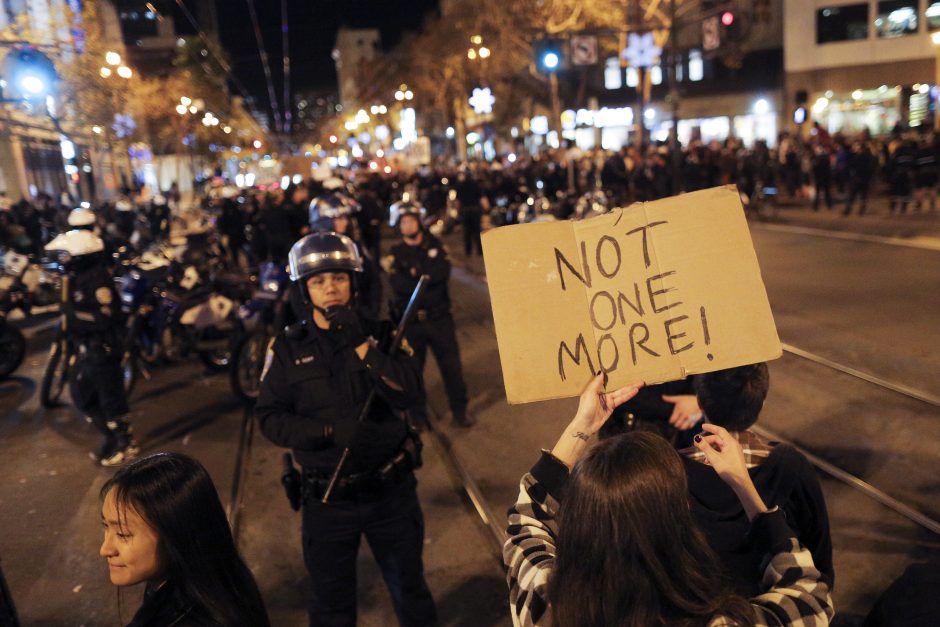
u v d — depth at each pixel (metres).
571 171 24.20
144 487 1.70
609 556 1.39
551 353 1.92
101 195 37.53
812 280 11.52
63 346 7.96
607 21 26.59
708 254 1.95
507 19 28.94
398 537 3.17
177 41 54.47
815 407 6.41
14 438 7.24
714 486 2.08
